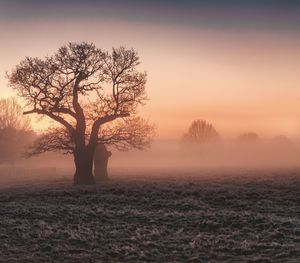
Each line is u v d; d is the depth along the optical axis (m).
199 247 23.64
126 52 59.09
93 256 22.47
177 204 35.72
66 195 41.69
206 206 35.03
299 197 37.66
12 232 26.89
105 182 56.06
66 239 25.42
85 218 30.72
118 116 57.91
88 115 59.47
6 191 48.81
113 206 35.50
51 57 57.72
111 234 26.50
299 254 21.78
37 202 38.03
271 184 46.31
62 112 56.69
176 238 25.55
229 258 21.70
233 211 32.53
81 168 55.78
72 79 57.47
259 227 27.41
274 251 22.47
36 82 57.31
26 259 21.95
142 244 24.44
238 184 47.94
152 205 35.84
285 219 29.23
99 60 58.34
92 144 56.41
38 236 25.97
